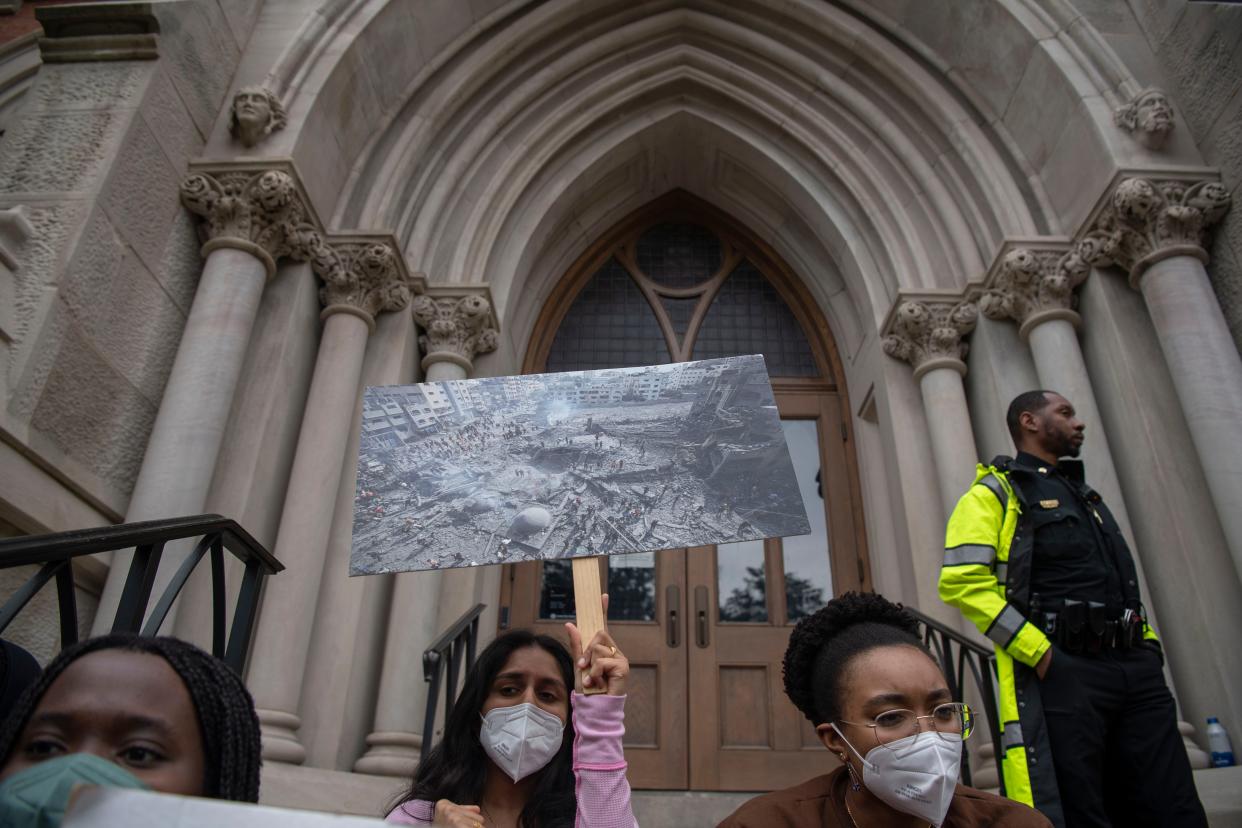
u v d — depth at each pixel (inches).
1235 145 155.2
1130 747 83.7
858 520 206.7
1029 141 185.6
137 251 137.5
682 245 252.1
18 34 224.4
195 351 140.3
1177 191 156.5
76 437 121.0
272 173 153.1
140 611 66.9
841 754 59.5
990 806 60.8
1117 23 183.8
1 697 53.2
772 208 237.6
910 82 202.8
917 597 164.2
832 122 215.5
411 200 189.8
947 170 197.3
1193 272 152.7
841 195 211.9
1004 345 174.9
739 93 223.1
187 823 22.8
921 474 176.2
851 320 219.6
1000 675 87.4
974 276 181.9
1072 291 170.2
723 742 179.6
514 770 64.7
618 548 60.7
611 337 236.8
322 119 168.6
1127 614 86.7
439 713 152.9
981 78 194.4
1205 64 163.6
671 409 68.2
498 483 64.1
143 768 33.0
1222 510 134.9
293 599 138.1
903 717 55.9
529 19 210.1
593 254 246.2
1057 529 91.0
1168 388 153.6
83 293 124.1
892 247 196.9
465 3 197.3
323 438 153.9
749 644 189.8
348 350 164.9
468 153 201.5
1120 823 85.1
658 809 159.5
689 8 226.4
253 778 37.8
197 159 155.2
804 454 219.8
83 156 133.0
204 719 36.1
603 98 221.9
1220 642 130.6
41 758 32.6
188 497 129.2
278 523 150.9
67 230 124.5
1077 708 82.2
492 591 185.0
